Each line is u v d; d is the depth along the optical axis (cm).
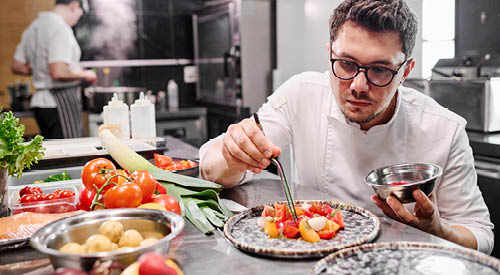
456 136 159
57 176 168
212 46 511
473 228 147
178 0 563
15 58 466
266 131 179
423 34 334
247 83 454
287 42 442
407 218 120
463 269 88
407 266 89
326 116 174
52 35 444
